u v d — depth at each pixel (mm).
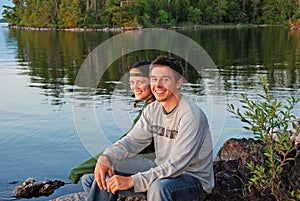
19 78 14336
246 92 10656
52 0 64812
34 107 9148
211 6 66938
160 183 2305
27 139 6629
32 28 66125
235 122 7035
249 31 49562
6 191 4742
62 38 38781
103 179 2490
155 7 51719
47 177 5133
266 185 2875
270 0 68625
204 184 2424
